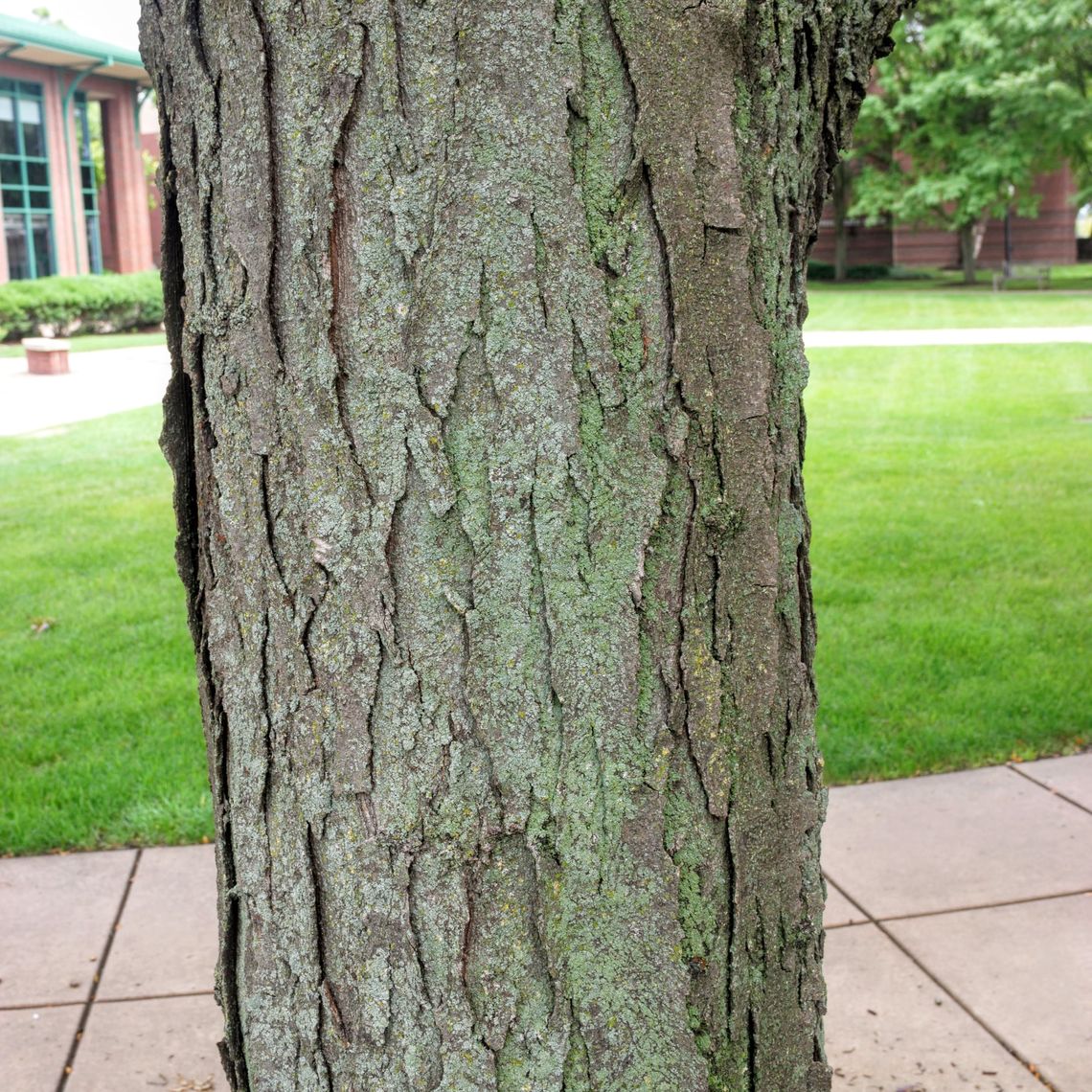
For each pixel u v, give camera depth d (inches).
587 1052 56.5
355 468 53.2
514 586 53.2
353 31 49.9
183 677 189.5
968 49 1074.7
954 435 386.9
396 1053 56.9
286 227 52.4
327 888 57.3
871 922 127.6
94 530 287.1
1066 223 1531.7
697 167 52.3
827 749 164.4
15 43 943.7
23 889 136.5
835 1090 100.7
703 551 55.2
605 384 52.4
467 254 50.9
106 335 952.3
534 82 50.0
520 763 54.2
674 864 56.7
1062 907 129.0
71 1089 103.6
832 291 1214.3
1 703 181.0
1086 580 229.1
